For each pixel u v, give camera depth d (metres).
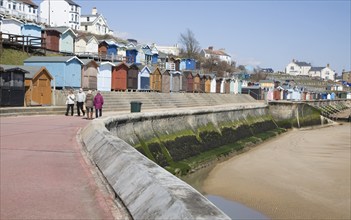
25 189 7.05
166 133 26.19
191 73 58.34
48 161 9.62
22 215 5.64
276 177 22.75
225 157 30.28
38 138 13.62
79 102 24.19
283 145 37.69
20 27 44.09
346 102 115.62
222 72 97.44
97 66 37.44
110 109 31.88
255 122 47.81
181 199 4.53
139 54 59.38
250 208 16.66
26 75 26.31
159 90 49.19
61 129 16.55
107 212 5.83
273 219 15.22
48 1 102.44
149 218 4.74
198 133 31.30
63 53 46.06
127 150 8.15
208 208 4.22
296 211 16.28
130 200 5.74
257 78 122.62
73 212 5.82
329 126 60.41
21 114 22.58
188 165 24.69
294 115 55.53
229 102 61.56
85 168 8.87
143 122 23.45
